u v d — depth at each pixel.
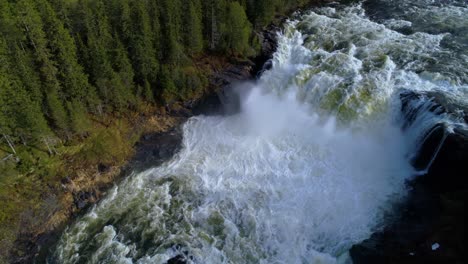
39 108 39.44
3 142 40.75
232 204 37.34
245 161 42.22
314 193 37.31
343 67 48.31
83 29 46.00
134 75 47.69
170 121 48.38
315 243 32.88
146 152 44.53
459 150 33.03
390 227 32.22
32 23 38.69
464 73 43.19
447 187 33.53
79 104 42.81
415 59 47.25
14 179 39.31
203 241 34.06
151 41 48.00
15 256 34.53
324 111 45.59
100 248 34.38
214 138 45.88
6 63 37.59
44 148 42.19
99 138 43.97
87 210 38.22
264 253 32.66
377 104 42.59
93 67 43.50
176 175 41.28
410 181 36.34
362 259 29.80
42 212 37.66
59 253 34.44
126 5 45.78
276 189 38.41
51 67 40.12
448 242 28.27
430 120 36.91
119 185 40.69
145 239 34.75
